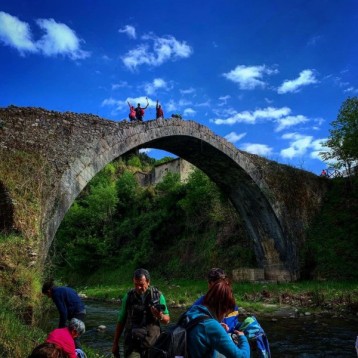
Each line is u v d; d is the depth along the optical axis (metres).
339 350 9.35
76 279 36.28
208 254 28.72
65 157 13.71
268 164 24.91
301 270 24.31
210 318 2.82
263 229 25.36
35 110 13.63
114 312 16.61
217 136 21.05
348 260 23.16
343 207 26.25
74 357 4.55
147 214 35.41
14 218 11.15
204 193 30.77
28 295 8.88
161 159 51.59
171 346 2.74
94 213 36.94
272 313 14.98
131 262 34.06
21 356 5.56
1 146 12.23
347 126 24.58
